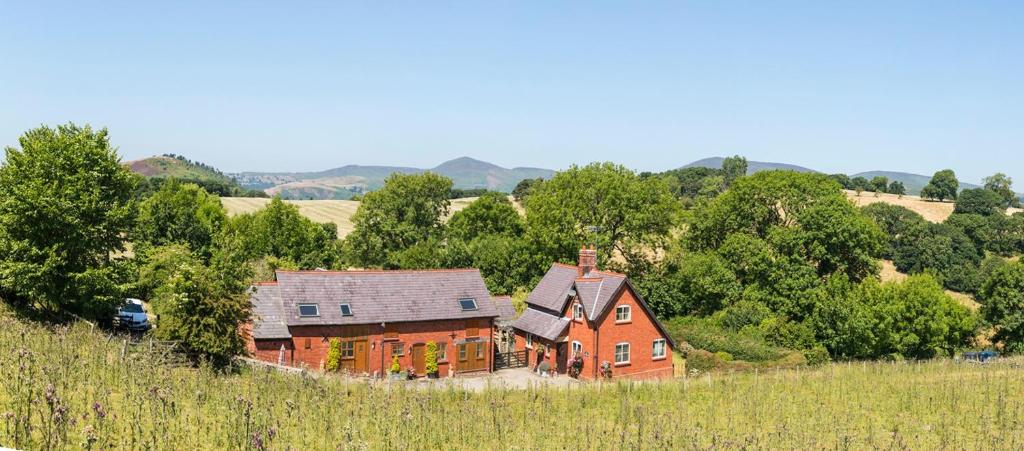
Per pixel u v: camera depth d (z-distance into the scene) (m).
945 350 60.72
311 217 130.62
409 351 44.91
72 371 21.61
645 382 35.38
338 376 32.16
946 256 95.19
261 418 19.78
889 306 57.50
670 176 155.88
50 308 36.81
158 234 68.50
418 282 47.09
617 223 65.69
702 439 23.34
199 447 17.73
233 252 34.00
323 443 19.70
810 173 69.25
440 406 25.94
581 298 45.22
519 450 21.55
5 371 20.09
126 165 39.09
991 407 29.19
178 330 29.31
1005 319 62.97
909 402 30.19
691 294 64.69
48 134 36.34
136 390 21.11
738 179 69.31
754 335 56.75
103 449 15.88
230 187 187.62
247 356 39.12
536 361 49.00
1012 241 103.50
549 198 65.31
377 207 80.62
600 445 22.19
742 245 63.28
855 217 63.06
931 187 137.75
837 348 57.94
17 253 34.03
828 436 24.95
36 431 16.28
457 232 81.19
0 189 34.84
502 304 55.47
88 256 36.25
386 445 20.09
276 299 42.97
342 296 44.03
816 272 63.84
